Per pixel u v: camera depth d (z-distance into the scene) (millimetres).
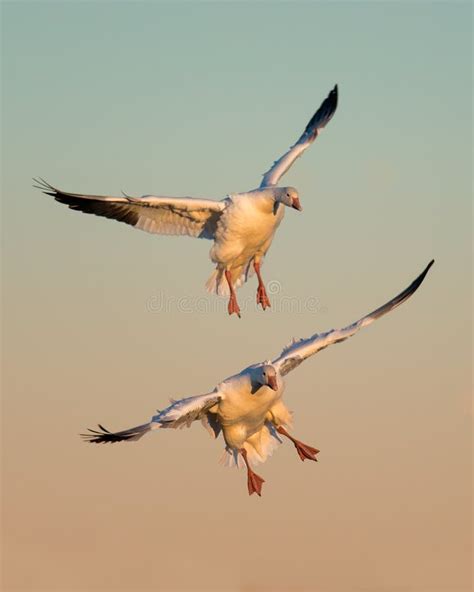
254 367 15992
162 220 18203
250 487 16531
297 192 17312
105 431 14930
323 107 19656
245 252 17906
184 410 15641
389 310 16625
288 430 16688
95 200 17719
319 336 16484
